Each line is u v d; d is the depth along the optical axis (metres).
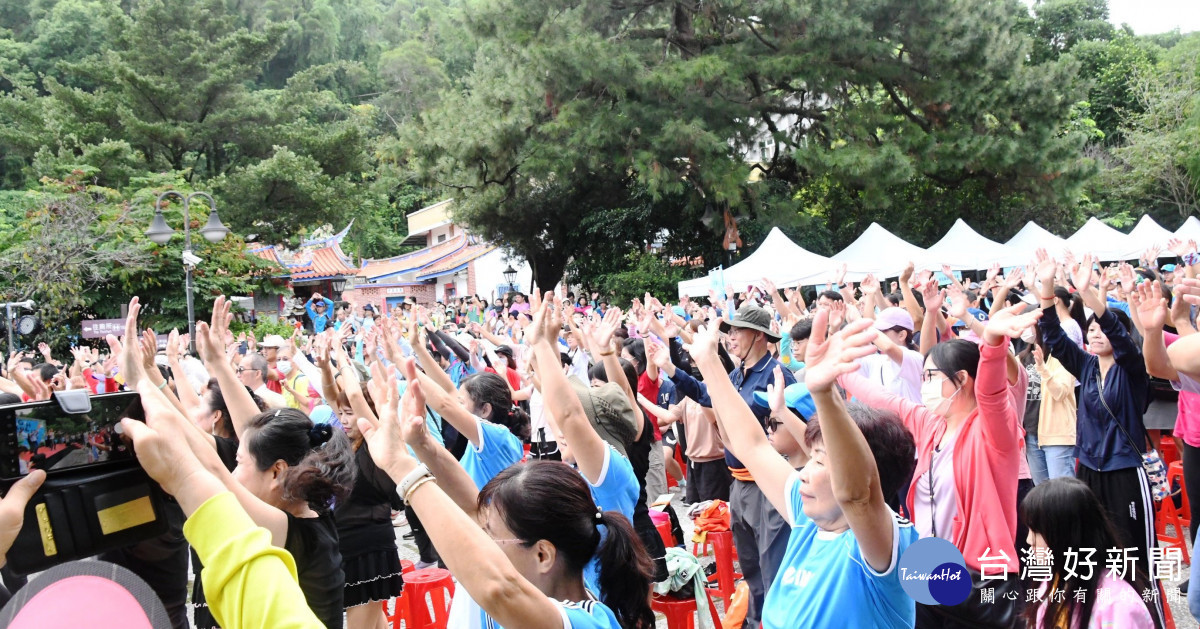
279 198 26.80
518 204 26.02
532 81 22.27
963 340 3.64
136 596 1.13
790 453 3.50
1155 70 36.12
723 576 4.96
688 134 20.97
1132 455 4.71
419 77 57.62
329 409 4.85
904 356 5.05
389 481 4.19
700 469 5.95
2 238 19.17
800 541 2.65
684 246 25.89
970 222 26.97
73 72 26.28
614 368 4.45
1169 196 32.78
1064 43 40.47
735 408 2.95
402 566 5.01
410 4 69.12
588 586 2.44
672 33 23.64
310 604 3.19
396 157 25.34
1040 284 5.02
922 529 3.56
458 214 26.41
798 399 3.51
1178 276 7.14
